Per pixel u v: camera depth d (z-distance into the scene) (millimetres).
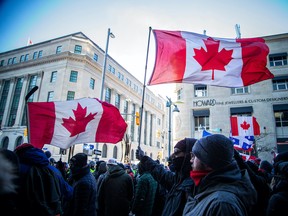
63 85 36719
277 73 20906
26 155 2662
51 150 32719
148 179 4547
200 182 1716
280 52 21250
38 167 2701
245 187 1508
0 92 45094
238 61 5637
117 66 49719
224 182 1531
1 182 1659
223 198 1356
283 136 19625
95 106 5906
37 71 40688
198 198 1596
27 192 2457
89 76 39594
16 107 42062
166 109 73438
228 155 1604
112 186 4691
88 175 4047
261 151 18875
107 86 45281
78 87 37344
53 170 2928
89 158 35438
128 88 52281
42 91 38500
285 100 20062
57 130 5355
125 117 50812
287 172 2230
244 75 5559
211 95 22125
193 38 5688
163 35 5664
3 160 1739
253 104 20812
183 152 2828
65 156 32094
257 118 20391
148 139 61469
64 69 37500
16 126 39344
